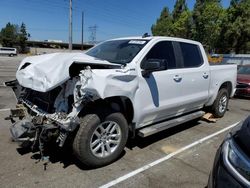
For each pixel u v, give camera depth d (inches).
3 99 318.3
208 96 237.9
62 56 150.3
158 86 175.5
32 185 132.0
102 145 149.5
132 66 159.8
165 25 1993.1
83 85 133.2
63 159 159.0
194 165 160.6
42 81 141.7
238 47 1342.3
